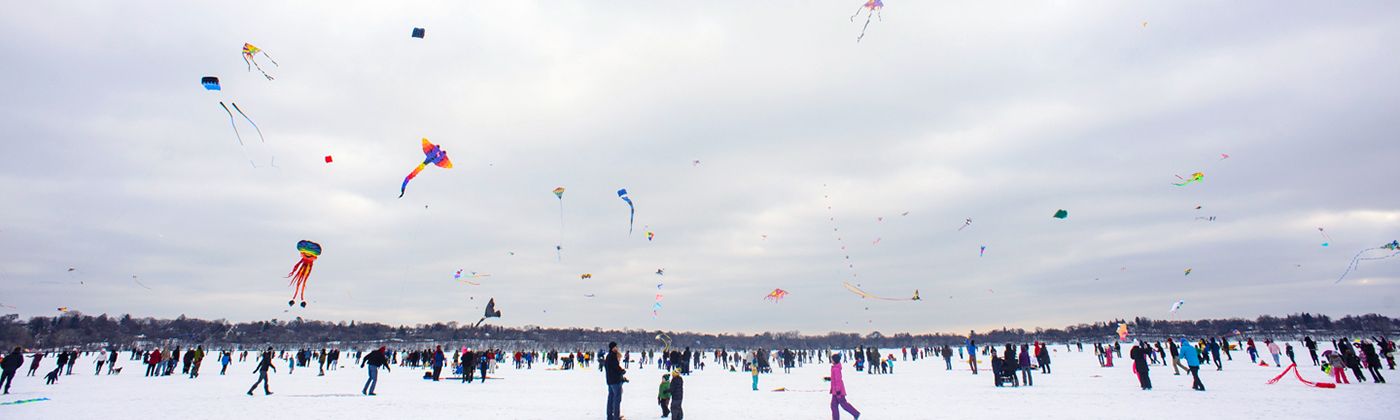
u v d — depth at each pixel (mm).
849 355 86750
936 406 17781
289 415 15797
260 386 25766
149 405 17734
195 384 26766
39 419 14781
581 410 17562
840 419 15766
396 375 36562
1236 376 25391
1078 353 71875
